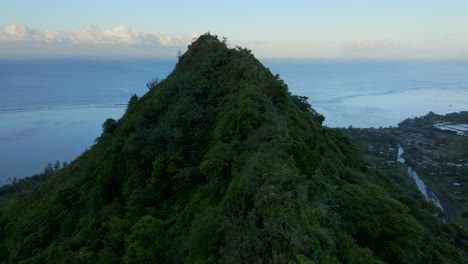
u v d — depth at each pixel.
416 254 18.08
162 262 17.23
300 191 15.09
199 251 14.42
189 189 21.94
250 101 22.00
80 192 29.81
